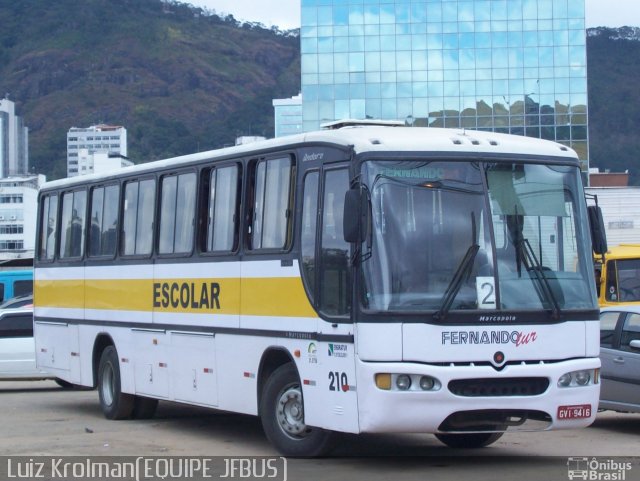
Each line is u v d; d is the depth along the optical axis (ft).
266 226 40.24
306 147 38.09
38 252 62.39
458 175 35.53
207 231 44.62
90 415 56.24
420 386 33.58
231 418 54.24
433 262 34.50
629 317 48.26
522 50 233.35
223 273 42.73
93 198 56.03
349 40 232.53
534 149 36.81
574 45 233.14
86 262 55.88
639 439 45.29
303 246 37.60
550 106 233.55
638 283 68.39
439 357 33.78
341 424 35.01
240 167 42.50
